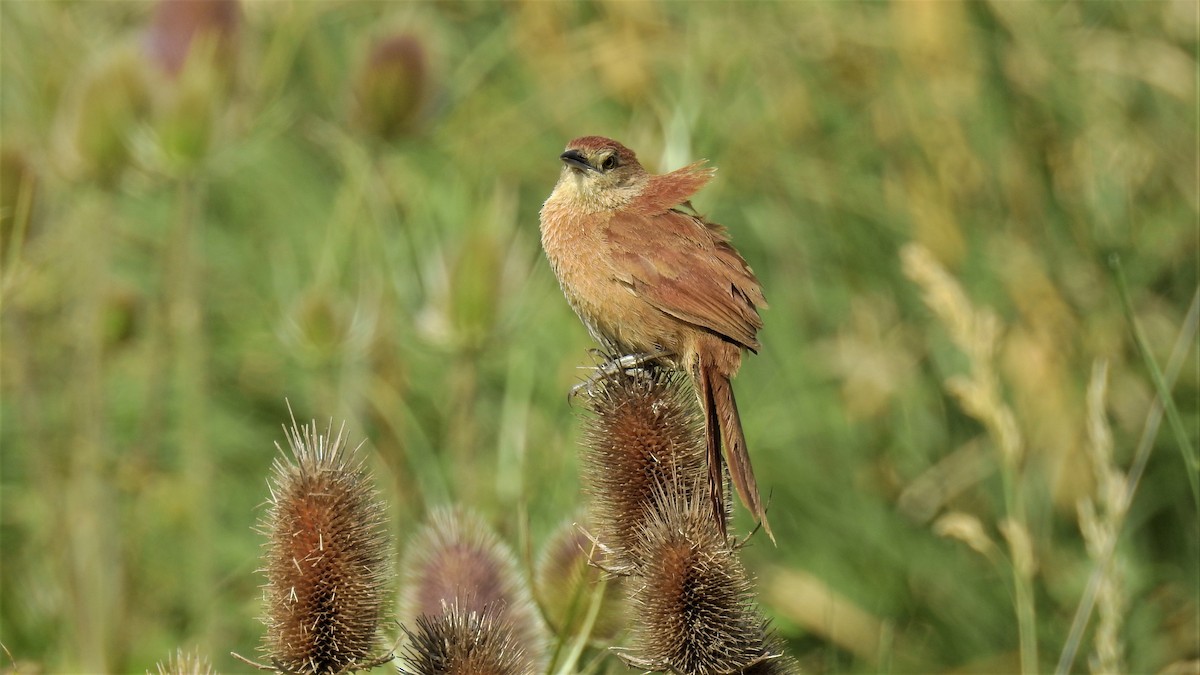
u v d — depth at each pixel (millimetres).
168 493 11984
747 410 12586
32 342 12453
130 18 14055
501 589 7180
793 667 6527
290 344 11453
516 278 11367
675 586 6207
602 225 9406
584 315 9648
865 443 12625
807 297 13242
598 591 6918
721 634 6191
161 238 13664
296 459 6289
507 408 11828
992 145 13133
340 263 12758
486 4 14922
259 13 12734
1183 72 13148
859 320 13031
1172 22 13367
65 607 11219
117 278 13570
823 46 13703
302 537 6066
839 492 12352
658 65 13805
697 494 6645
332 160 14539
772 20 13750
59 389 13148
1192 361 12461
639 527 6715
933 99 13141
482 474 12305
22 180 10719
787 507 12344
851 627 11859
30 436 11766
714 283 9023
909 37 13125
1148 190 13211
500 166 13922
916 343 12969
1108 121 13148
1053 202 13133
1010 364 12555
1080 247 12984
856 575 12086
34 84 12383
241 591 11977
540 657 7191
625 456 6891
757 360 13000
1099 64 13336
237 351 13273
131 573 11812
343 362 11766
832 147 13555
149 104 11125
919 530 12258
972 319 10391
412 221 13086
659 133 13445
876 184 13422
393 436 12516
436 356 13016
